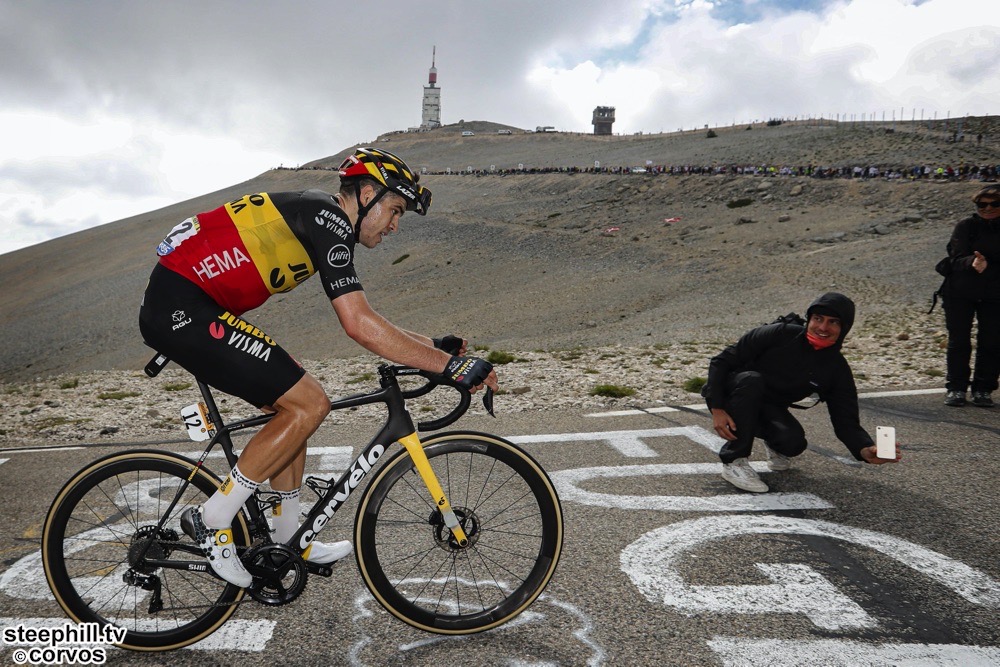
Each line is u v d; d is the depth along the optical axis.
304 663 2.11
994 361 5.23
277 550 2.08
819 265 42.41
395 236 86.81
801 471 3.91
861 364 7.67
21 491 3.80
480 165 156.50
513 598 2.27
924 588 2.53
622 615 2.35
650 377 6.99
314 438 4.88
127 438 5.11
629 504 3.41
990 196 4.86
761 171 80.44
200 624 2.19
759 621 2.30
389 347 1.97
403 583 2.51
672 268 52.19
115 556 2.36
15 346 77.06
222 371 1.99
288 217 2.02
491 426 5.07
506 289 58.03
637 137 165.50
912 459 4.07
